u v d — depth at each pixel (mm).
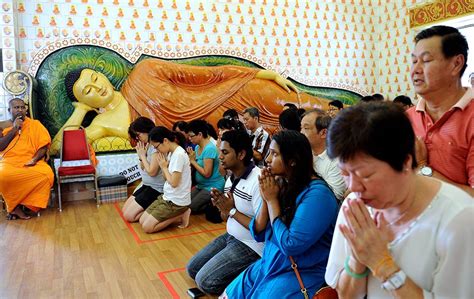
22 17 5211
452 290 815
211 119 5914
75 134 5137
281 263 1896
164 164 3834
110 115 5512
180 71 5777
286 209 1818
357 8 6988
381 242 847
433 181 899
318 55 6742
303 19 6613
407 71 6641
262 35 6363
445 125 1403
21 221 4312
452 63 1345
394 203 854
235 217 2400
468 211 807
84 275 2852
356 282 967
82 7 5438
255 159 4332
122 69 5629
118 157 5520
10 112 4781
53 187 5176
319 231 1705
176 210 3814
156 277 2811
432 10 6090
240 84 6086
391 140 776
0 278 2814
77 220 4320
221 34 6125
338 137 821
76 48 5430
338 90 6906
